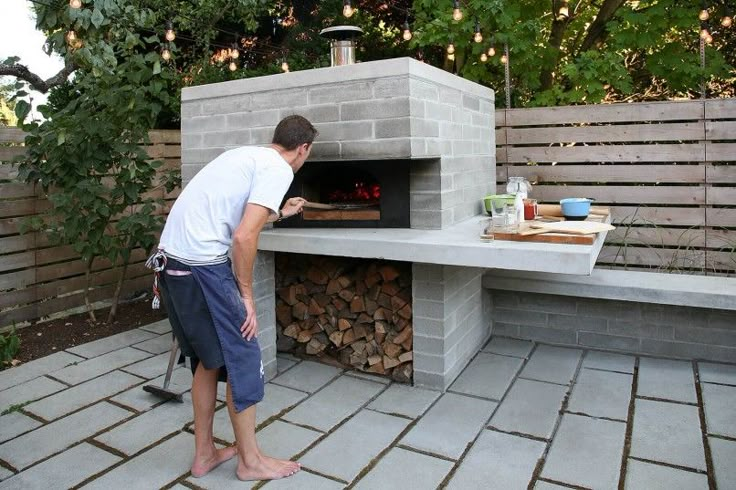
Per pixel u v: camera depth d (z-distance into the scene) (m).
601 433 2.55
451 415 2.75
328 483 2.20
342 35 3.20
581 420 2.68
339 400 2.93
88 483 2.23
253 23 6.78
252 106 3.13
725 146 3.93
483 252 2.51
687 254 4.10
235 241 2.03
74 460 2.40
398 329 3.19
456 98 3.31
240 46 7.62
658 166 4.11
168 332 4.09
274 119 3.07
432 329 3.03
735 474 2.20
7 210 4.12
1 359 3.53
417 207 3.10
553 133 4.35
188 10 6.43
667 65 5.28
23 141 4.21
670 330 3.42
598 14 6.33
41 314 4.33
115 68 4.08
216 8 6.56
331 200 3.44
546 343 3.74
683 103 3.98
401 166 3.10
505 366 3.36
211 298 2.07
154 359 3.56
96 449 2.49
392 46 7.99
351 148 2.87
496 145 4.52
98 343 3.87
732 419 2.65
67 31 4.34
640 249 4.21
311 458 2.38
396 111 2.73
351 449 2.45
